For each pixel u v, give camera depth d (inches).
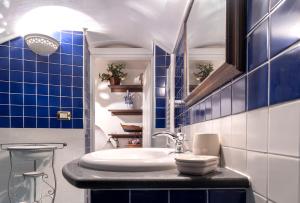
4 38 79.7
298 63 15.0
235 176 22.8
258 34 20.9
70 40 87.4
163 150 46.7
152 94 88.8
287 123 16.2
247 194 22.1
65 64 86.8
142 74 120.3
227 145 28.0
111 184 21.7
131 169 24.7
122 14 69.2
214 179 22.0
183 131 58.8
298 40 15.1
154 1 54.9
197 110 44.4
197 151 30.9
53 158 78.4
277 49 17.6
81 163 28.7
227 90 28.4
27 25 79.4
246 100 23.1
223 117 29.6
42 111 83.6
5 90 80.0
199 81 42.1
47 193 82.4
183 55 58.9
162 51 84.7
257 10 21.3
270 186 18.3
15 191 78.7
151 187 21.9
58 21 78.7
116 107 129.3
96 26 82.4
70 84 87.3
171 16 59.3
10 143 79.7
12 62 81.1
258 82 20.7
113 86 123.9
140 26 74.4
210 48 35.8
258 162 20.4
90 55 98.0
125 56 97.3
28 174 73.3
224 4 29.0
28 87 82.5
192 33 48.5
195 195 22.4
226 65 25.6
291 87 15.8
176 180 21.9
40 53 82.8
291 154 15.7
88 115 96.4
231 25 25.4
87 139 94.0
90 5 66.3
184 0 51.3
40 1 64.6
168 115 79.0
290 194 15.8
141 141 120.8
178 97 67.9
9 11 67.6
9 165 79.1
